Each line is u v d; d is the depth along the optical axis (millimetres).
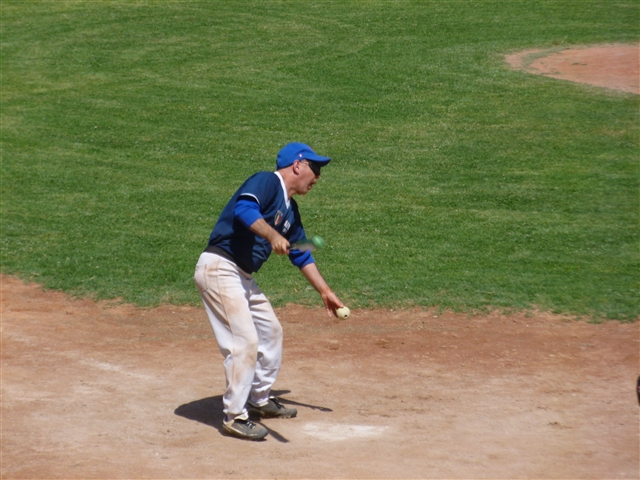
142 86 66688
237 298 18609
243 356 18703
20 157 51094
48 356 25812
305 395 22250
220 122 57938
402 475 16797
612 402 21375
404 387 22812
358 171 48062
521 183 44906
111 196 44531
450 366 24547
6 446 18641
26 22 86000
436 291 31391
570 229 38281
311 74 69188
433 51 75000
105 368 24688
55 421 20344
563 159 48469
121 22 85938
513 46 76062
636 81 63750
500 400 21672
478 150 50875
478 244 36750
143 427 19906
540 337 27016
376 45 77375
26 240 38125
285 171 18766
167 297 31766
